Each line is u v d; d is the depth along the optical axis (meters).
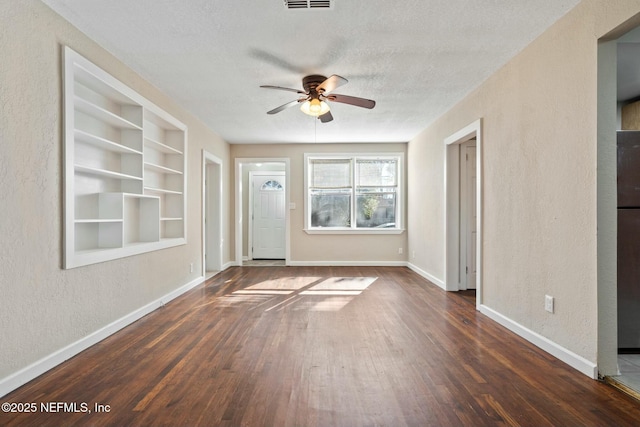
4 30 1.93
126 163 3.39
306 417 1.74
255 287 4.77
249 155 6.67
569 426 1.67
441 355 2.49
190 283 4.62
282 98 4.02
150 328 3.06
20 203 2.03
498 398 1.92
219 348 2.61
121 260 3.07
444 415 1.76
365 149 6.61
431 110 4.52
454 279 4.59
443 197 4.70
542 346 2.61
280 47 2.79
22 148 2.04
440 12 2.31
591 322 2.17
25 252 2.06
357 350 2.58
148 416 1.74
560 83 2.43
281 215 7.84
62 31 2.36
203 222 5.11
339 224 6.77
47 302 2.23
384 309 3.68
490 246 3.41
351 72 3.29
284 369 2.26
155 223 3.80
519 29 2.55
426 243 5.46
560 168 2.43
